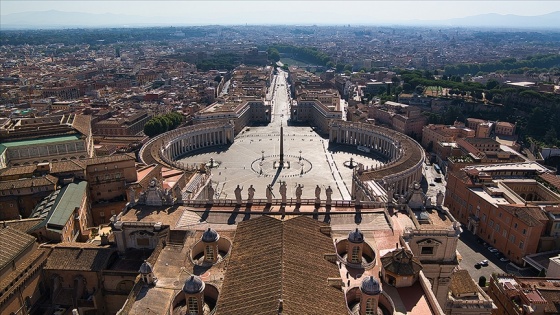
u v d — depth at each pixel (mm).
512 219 142250
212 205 117500
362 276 86250
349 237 89062
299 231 91562
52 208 127188
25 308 95312
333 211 112188
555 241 139750
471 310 95500
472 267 139875
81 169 150750
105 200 158750
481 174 171375
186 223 107562
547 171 187375
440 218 107812
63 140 191000
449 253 98375
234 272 80750
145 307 78062
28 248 98500
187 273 88250
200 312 75375
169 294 81750
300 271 77000
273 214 110875
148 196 115562
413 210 113125
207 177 184250
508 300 108812
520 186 175000
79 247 105688
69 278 102250
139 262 101312
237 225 100250
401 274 81312
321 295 72562
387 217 108312
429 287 80062
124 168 159250
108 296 100938
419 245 97625
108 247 106500
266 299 68750
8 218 139750
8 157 181125
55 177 147750
